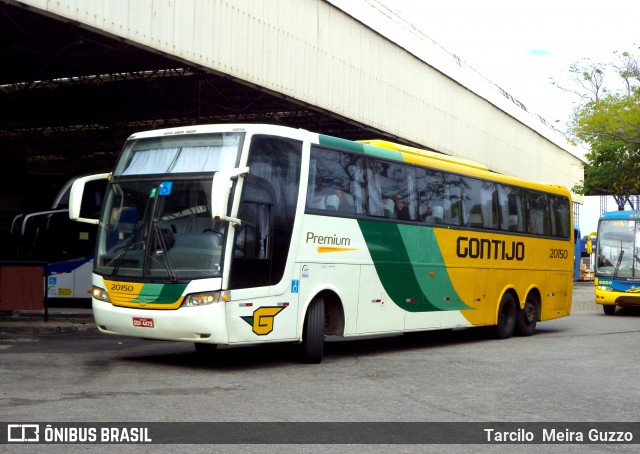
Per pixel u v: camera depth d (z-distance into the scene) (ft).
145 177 38.27
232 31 63.87
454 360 44.04
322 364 41.01
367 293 44.37
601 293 88.84
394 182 47.11
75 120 109.50
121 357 41.50
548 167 157.58
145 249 37.01
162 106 98.99
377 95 87.35
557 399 31.32
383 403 29.45
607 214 91.66
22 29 63.26
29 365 36.91
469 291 53.72
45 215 80.18
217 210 34.50
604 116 113.29
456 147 108.99
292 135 39.75
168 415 25.90
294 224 39.24
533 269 61.72
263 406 28.09
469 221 53.98
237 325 36.24
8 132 123.85
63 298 79.51
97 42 66.80
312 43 75.05
